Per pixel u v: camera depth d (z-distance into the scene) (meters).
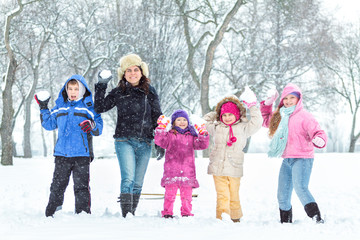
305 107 30.47
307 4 24.97
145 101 5.33
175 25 27.16
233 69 29.48
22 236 3.41
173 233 3.64
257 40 28.28
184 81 29.72
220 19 23.83
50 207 4.93
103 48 28.34
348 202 6.97
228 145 5.19
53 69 32.94
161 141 5.19
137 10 27.61
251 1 22.97
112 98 5.36
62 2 26.80
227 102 5.36
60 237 3.36
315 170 11.07
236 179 5.20
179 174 5.16
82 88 5.27
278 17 26.88
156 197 8.00
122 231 3.68
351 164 12.20
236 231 3.81
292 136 4.97
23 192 8.20
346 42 33.47
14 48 27.30
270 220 5.09
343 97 36.00
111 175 11.38
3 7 25.30
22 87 32.41
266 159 14.08
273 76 28.30
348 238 3.55
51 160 23.28
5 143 18.59
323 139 4.78
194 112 33.69
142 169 5.32
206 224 4.12
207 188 9.13
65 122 5.11
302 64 28.17
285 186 5.01
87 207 5.04
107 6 28.23
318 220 4.66
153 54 27.22
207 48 23.23
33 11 25.50
